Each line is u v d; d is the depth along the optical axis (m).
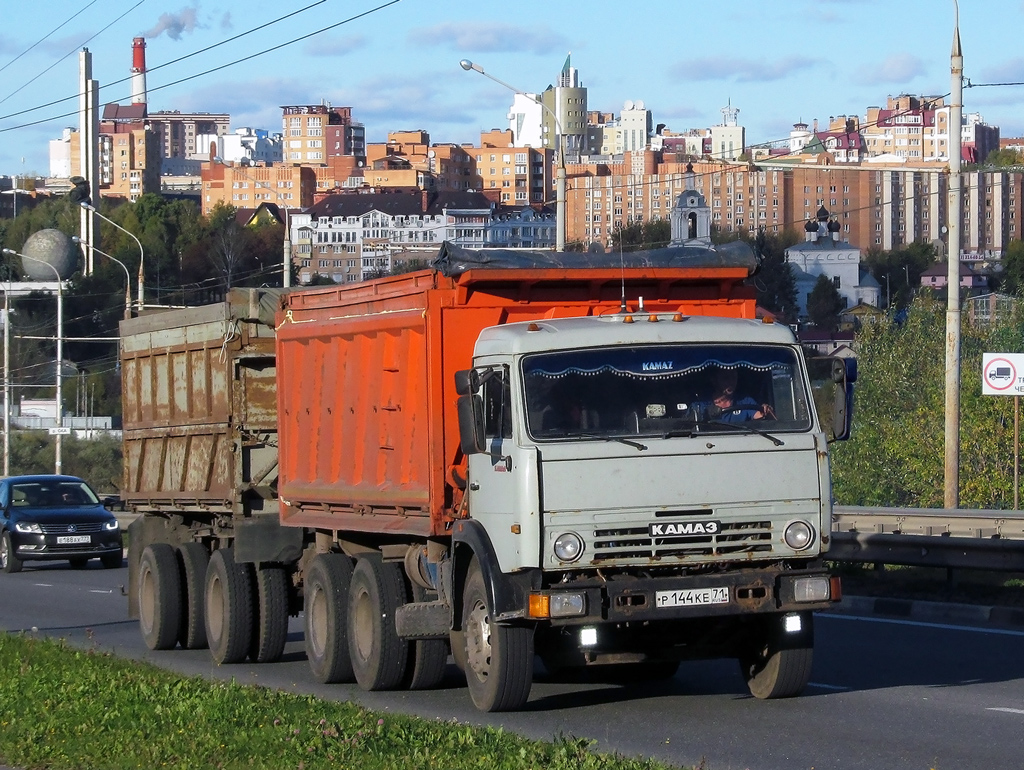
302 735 18.62
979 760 18.06
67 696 23.02
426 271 22.98
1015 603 34.59
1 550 61.97
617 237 26.19
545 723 21.19
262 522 29.98
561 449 20.12
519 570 20.34
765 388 21.14
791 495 20.78
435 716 21.95
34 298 183.62
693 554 20.41
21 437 147.00
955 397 54.22
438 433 22.48
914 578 38.53
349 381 26.02
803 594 20.62
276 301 30.78
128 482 37.66
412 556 24.58
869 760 18.17
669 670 26.08
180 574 34.06
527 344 20.58
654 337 20.97
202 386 32.22
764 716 21.48
